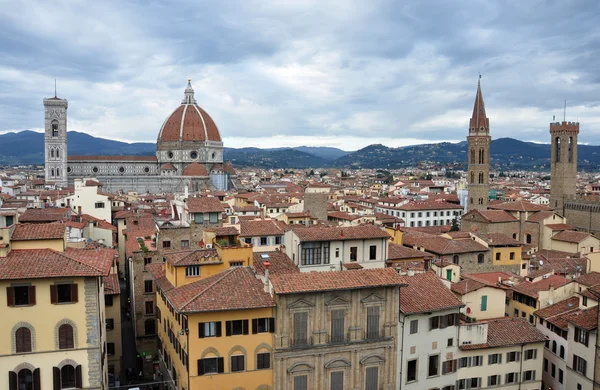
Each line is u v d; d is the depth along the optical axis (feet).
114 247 456.45
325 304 216.95
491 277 338.54
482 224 540.11
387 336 225.97
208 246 273.54
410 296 237.04
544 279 318.24
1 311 181.06
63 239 217.97
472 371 244.83
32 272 181.98
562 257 446.60
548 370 267.39
